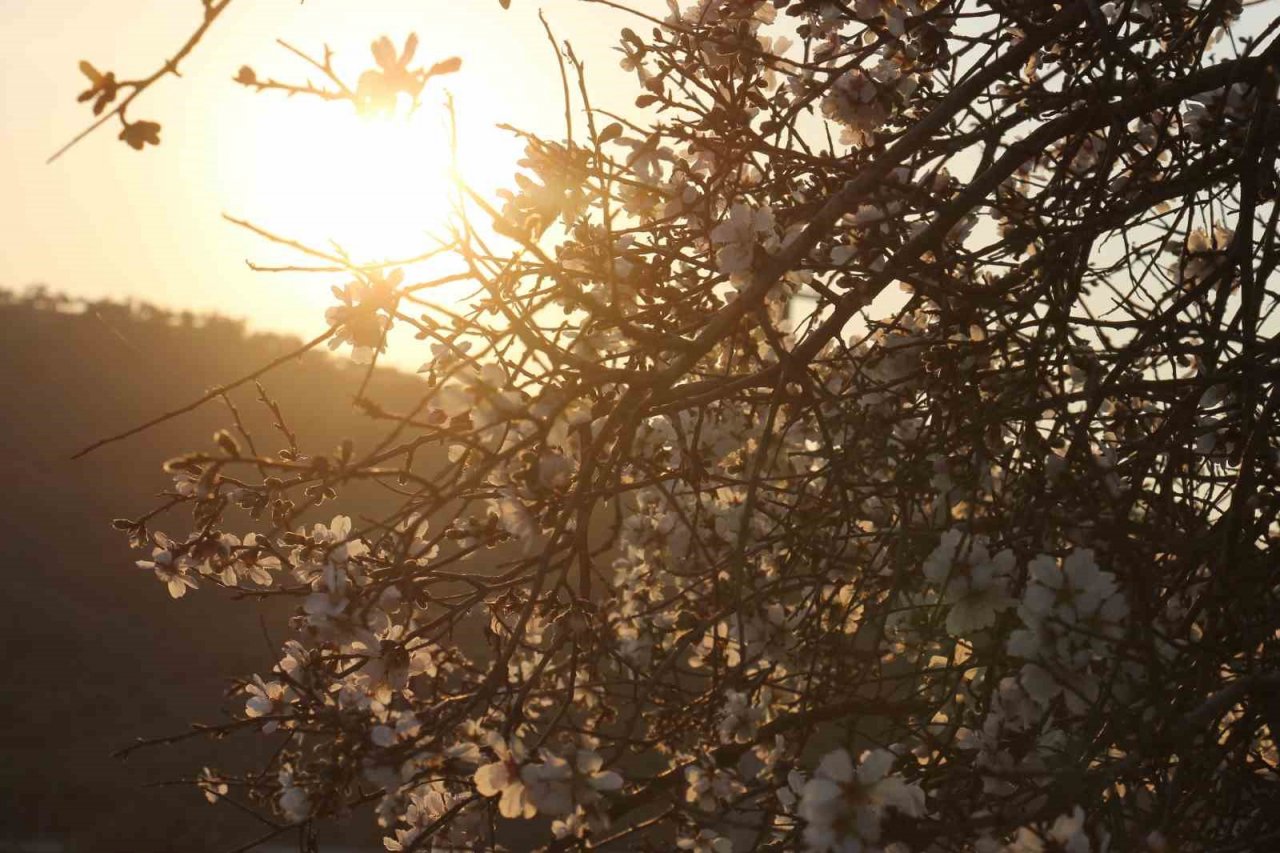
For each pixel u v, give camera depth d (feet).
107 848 30.73
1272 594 7.41
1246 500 7.16
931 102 9.88
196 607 59.36
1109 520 7.10
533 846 23.93
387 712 7.25
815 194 9.48
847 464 7.68
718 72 9.70
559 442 7.71
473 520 8.05
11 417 81.51
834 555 8.02
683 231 9.16
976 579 6.73
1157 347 8.66
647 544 10.52
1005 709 7.39
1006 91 9.75
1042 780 6.89
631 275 8.73
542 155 8.06
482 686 6.77
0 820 32.53
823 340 7.68
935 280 8.39
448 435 6.61
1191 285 9.95
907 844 6.27
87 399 86.38
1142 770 6.88
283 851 30.50
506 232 6.54
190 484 9.15
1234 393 8.67
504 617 9.11
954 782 7.41
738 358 9.53
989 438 8.62
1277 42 8.29
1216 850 6.30
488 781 6.43
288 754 8.14
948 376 8.29
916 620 8.31
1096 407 7.18
